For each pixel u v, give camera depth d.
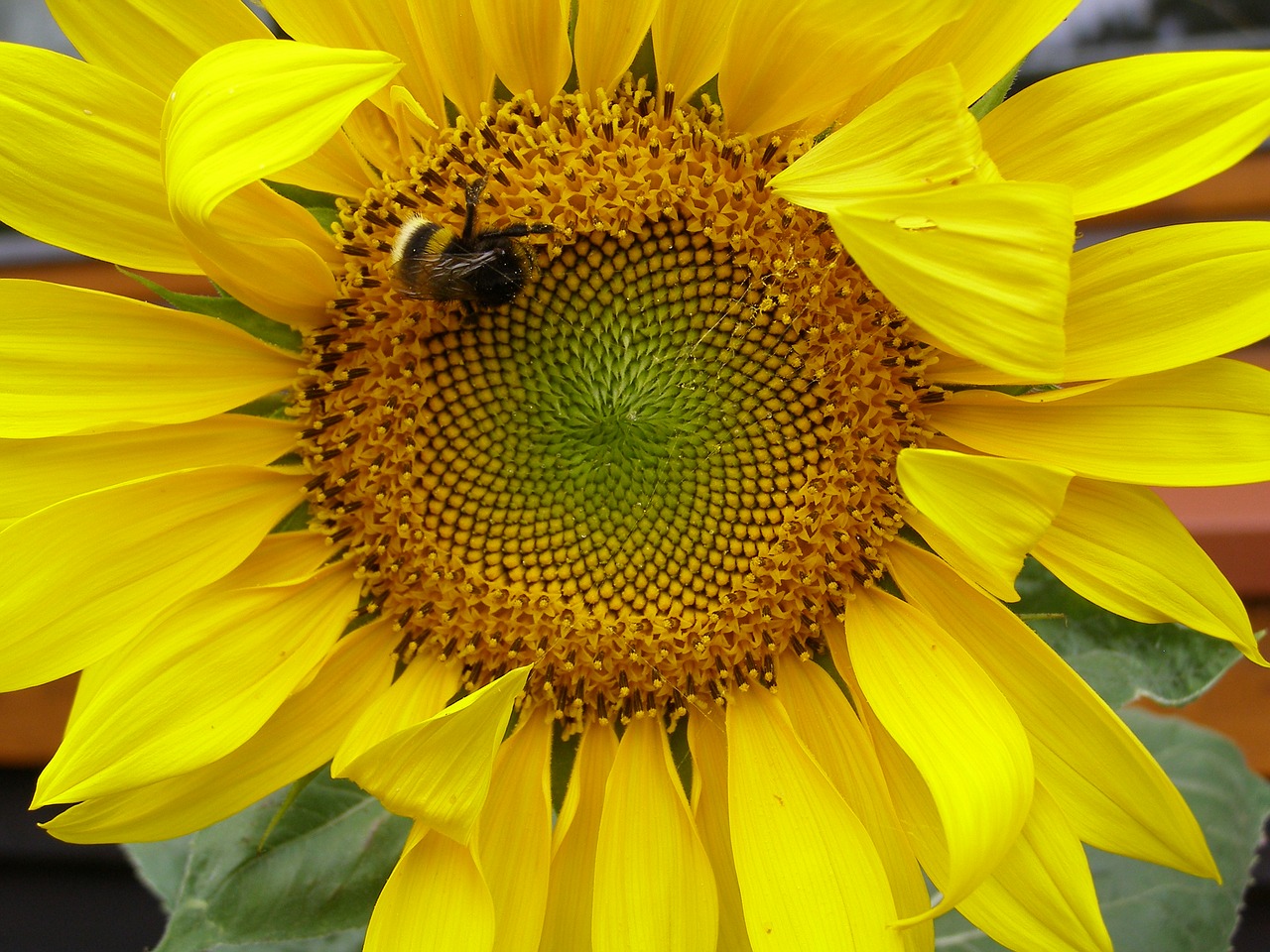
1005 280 0.12
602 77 0.14
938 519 0.12
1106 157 0.13
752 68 0.14
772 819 0.15
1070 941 0.13
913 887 0.14
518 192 0.15
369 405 0.15
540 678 0.16
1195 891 0.20
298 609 0.15
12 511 0.14
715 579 0.16
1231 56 0.12
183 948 0.16
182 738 0.14
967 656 0.14
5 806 0.27
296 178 0.14
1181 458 0.13
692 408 0.16
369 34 0.14
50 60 0.13
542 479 0.16
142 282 0.14
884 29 0.13
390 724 0.15
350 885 0.16
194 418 0.14
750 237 0.15
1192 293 0.13
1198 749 0.21
